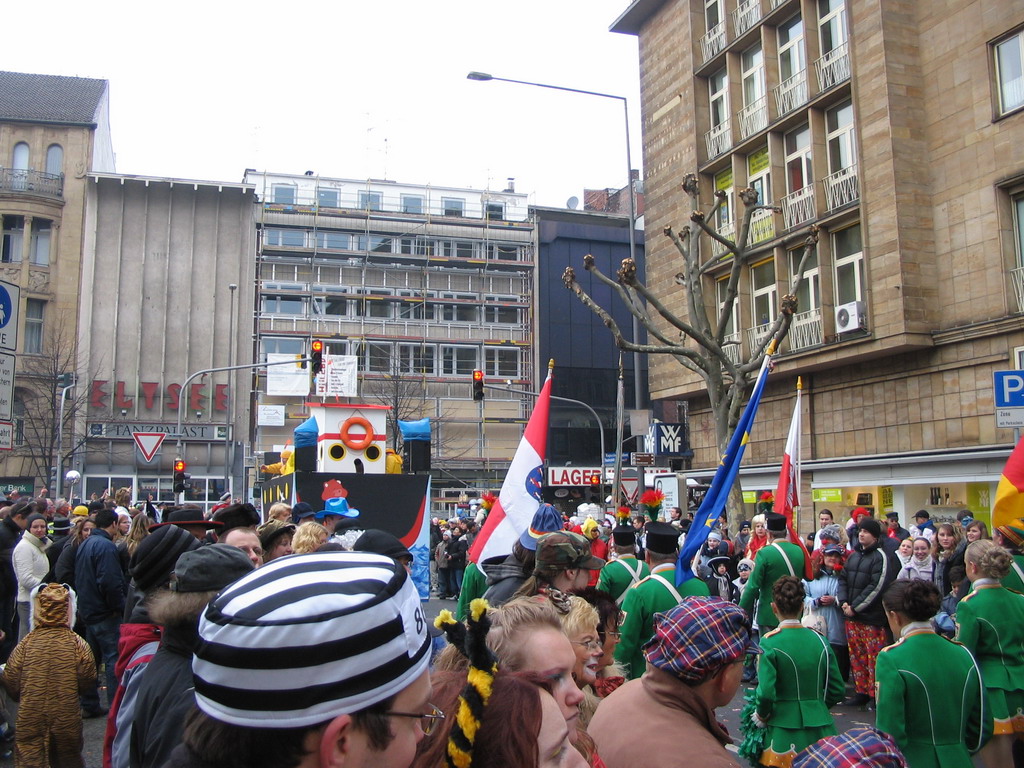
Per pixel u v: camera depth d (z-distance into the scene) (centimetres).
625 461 4528
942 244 1966
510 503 699
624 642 561
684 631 294
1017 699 553
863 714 953
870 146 2047
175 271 4681
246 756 150
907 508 2017
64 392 3838
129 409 4497
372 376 4906
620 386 2128
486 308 5250
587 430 5172
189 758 161
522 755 198
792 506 1097
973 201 1902
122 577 844
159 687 294
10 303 908
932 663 443
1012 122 1827
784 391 2402
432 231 5203
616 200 5966
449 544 2091
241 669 148
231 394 4584
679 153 2780
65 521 1159
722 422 1510
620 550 683
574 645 366
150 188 4684
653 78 2945
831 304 2214
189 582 306
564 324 5262
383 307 5081
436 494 4919
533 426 718
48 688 578
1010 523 705
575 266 5347
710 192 2689
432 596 2267
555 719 227
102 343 4503
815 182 2245
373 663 155
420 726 172
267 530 597
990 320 1841
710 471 2634
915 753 442
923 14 2031
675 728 283
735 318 2567
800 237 2297
